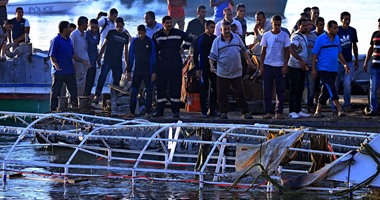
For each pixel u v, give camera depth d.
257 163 30.12
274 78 40.81
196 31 48.84
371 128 39.53
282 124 39.94
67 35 44.28
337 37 41.06
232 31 45.06
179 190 32.25
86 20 46.00
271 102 41.19
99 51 50.94
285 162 30.48
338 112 41.44
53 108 44.12
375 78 41.97
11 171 34.44
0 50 51.16
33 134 42.91
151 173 35.66
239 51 40.88
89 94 46.59
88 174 34.59
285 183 30.27
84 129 41.06
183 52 47.91
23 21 52.31
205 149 33.66
